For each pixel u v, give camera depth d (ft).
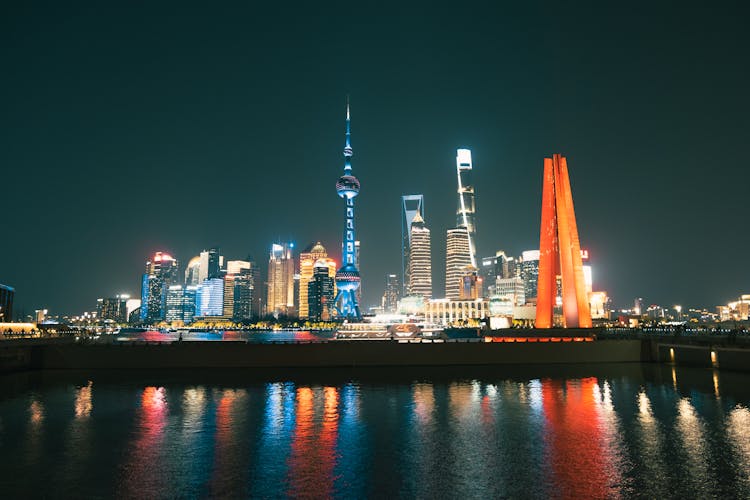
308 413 164.45
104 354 274.16
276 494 92.94
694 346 274.16
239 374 260.62
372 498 90.94
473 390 210.38
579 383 228.22
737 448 121.19
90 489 94.94
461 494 92.89
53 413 162.81
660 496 91.35
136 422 150.82
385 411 167.53
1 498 90.43
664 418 154.51
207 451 120.57
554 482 98.84
